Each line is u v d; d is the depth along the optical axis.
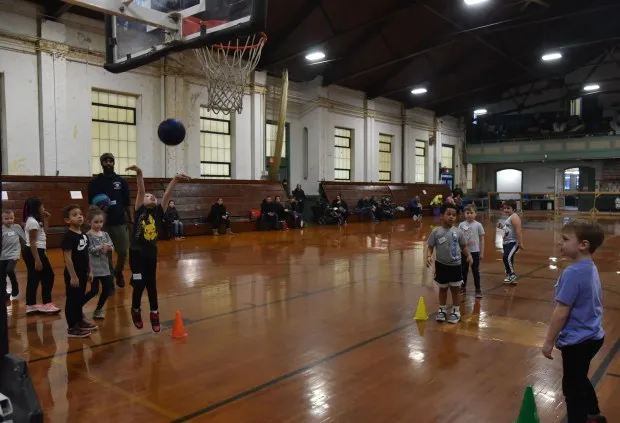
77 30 13.35
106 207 6.41
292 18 16.12
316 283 7.84
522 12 18.62
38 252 5.80
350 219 21.03
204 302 6.55
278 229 17.30
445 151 30.64
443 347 4.73
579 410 2.75
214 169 17.08
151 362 4.32
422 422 3.20
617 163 29.67
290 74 19.81
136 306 4.91
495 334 5.14
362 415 3.31
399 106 25.97
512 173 33.59
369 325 5.48
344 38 18.05
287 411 3.37
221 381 3.90
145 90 14.95
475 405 3.46
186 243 13.23
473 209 6.88
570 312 2.79
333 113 21.78
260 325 5.48
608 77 28.66
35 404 2.68
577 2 17.17
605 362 4.34
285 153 20.72
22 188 11.88
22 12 12.23
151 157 15.26
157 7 6.10
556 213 27.06
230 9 5.73
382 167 25.28
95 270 5.39
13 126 12.23
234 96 12.88
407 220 22.41
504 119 32.66
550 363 4.29
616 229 17.56
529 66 24.28
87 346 4.75
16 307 6.31
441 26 18.34
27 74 12.41
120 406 3.46
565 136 29.55
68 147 13.23
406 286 7.64
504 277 8.45
